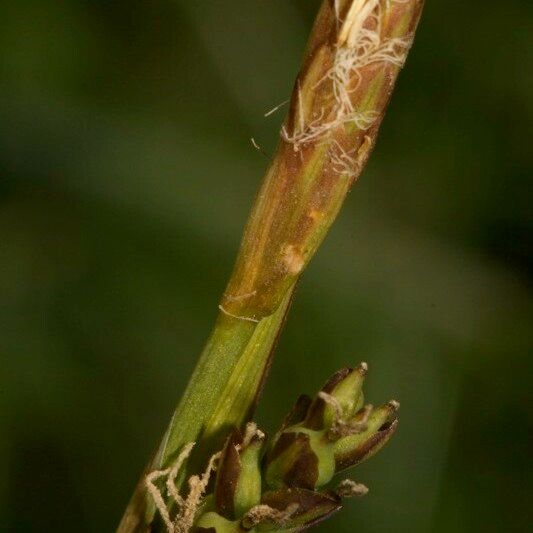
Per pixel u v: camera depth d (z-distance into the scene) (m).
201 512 0.14
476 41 0.23
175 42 0.22
